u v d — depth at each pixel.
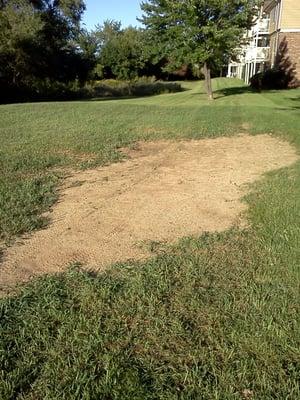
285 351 2.55
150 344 2.63
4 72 29.34
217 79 51.28
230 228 4.46
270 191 5.66
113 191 5.91
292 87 27.27
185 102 21.61
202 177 6.65
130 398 2.21
